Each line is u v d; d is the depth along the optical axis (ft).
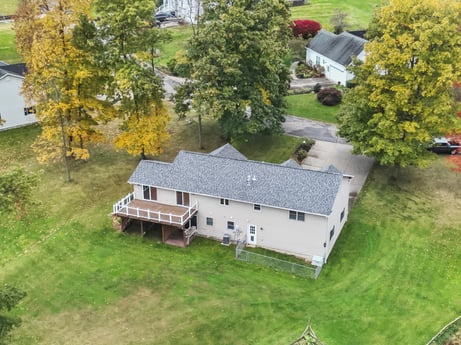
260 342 109.50
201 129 202.28
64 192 162.50
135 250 139.33
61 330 113.50
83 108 171.12
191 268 132.36
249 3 185.47
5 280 128.26
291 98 230.68
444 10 148.87
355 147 163.12
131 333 112.27
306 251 135.54
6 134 199.31
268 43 172.76
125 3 159.63
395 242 140.97
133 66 162.81
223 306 119.24
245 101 173.68
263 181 138.31
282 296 122.42
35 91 160.35
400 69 154.40
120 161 180.65
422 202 157.89
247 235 140.97
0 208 101.45
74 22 158.92
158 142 171.63
